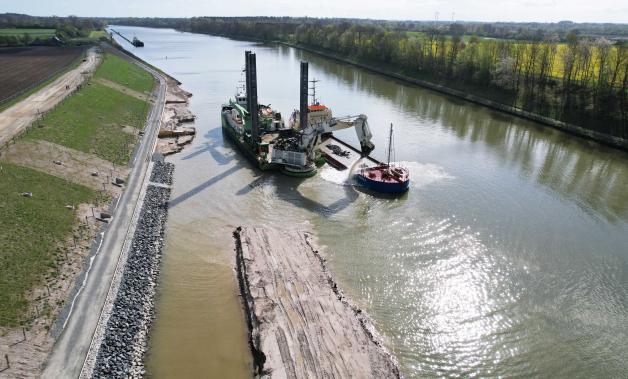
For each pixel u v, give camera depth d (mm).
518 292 40625
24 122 66500
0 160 51812
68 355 30656
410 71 151750
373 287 41219
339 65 183125
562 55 108500
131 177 60781
